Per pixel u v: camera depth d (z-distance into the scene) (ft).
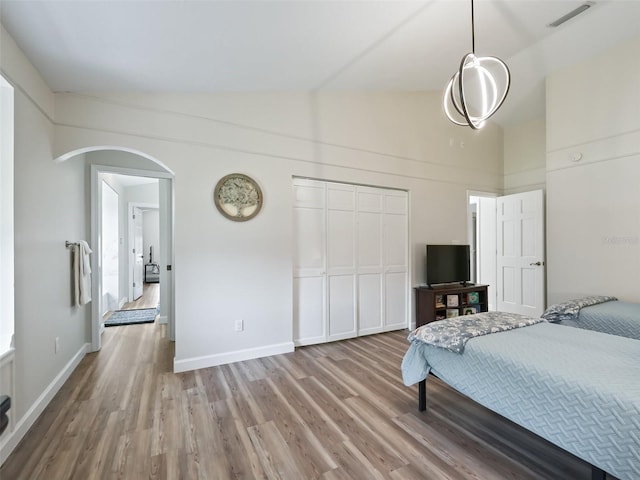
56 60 7.04
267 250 10.95
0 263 6.12
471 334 6.41
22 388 6.53
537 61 12.04
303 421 6.88
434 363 6.84
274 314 11.04
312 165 11.92
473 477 5.19
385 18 7.86
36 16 5.64
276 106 11.25
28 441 6.18
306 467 5.47
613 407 4.09
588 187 11.68
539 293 14.83
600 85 11.31
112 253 18.06
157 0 5.65
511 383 5.28
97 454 5.80
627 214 10.71
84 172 11.32
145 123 9.32
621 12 9.41
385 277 13.84
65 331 9.20
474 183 16.30
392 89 13.39
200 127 10.03
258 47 8.00
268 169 11.05
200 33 6.94
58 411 7.30
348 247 12.93
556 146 12.57
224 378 9.09
